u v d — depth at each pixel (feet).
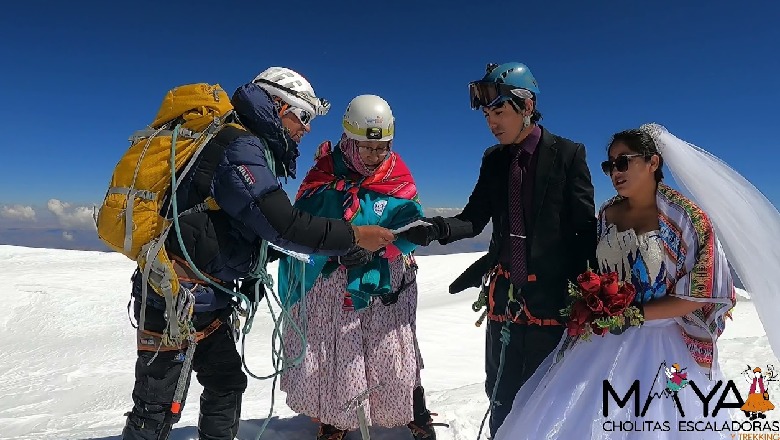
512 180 10.09
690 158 8.11
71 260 70.08
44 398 22.26
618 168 8.30
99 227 8.05
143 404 8.43
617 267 8.63
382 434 12.39
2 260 69.31
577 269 9.77
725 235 8.13
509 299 10.12
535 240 9.77
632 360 8.41
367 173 10.93
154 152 8.02
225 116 8.39
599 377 8.54
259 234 8.14
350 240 8.73
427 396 15.65
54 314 42.24
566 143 9.73
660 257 8.17
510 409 10.46
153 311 8.29
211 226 8.09
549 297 9.89
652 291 8.29
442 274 69.15
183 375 8.23
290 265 10.93
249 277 8.83
